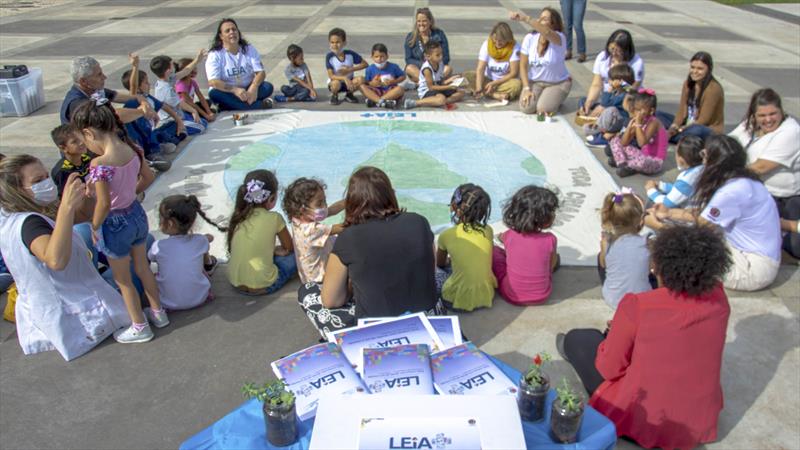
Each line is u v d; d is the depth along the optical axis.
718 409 2.91
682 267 2.60
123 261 3.59
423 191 5.75
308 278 4.08
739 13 15.99
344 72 8.29
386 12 15.19
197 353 3.72
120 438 3.11
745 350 3.70
